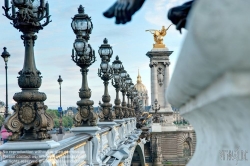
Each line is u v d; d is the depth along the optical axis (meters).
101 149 15.38
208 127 2.10
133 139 28.75
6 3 7.52
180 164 83.56
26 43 7.58
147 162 83.12
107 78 19.09
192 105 2.06
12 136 7.33
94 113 13.05
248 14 1.08
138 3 1.85
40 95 7.47
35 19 7.54
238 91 1.19
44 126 7.38
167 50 95.44
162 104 93.38
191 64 1.39
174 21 2.22
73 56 13.11
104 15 2.00
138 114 53.00
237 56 1.11
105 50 19.05
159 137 83.75
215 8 1.11
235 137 1.65
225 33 1.09
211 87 1.48
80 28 12.74
